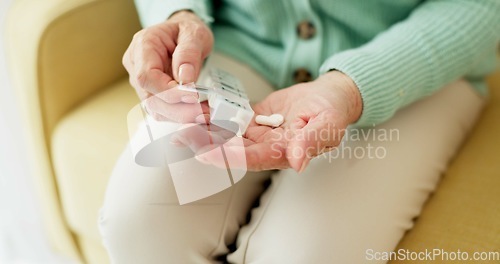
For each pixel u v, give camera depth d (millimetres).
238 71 692
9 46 718
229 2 705
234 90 576
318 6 673
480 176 639
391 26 691
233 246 607
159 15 666
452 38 637
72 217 716
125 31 743
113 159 653
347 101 572
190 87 552
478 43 651
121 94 725
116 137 666
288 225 567
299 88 589
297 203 576
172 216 571
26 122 731
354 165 598
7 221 854
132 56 592
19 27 704
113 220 573
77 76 718
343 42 689
